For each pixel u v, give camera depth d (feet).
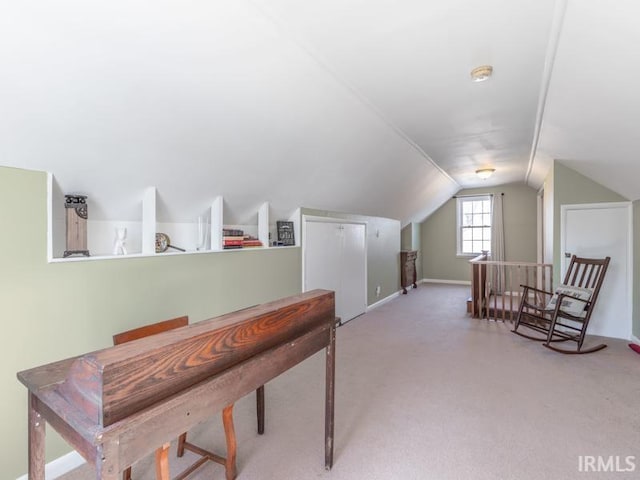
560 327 13.89
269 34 5.32
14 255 5.39
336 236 15.08
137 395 2.87
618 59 5.74
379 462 5.97
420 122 10.03
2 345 5.30
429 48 6.10
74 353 6.17
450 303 19.72
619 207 12.89
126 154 6.22
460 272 26.48
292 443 6.58
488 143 12.45
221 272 9.41
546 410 7.65
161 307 7.78
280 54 5.81
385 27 5.44
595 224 13.30
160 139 6.26
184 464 6.06
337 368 10.27
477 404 7.96
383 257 20.02
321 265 14.03
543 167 15.87
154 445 2.96
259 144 7.91
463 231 26.50
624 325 12.89
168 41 4.71
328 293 5.70
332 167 10.93
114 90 4.97
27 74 4.23
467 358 10.98
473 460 5.99
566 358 10.87
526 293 13.61
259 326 4.26
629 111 7.32
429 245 27.66
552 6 5.00
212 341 3.61
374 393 8.61
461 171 18.21
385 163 12.93
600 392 8.51
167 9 4.30
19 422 5.47
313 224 13.53
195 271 8.63
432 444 6.47
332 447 5.82
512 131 11.03
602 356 11.02
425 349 11.90
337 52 6.12
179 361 3.24
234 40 5.15
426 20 5.30
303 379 9.53
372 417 7.45
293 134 8.21
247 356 4.08
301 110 7.54
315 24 5.27
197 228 9.53
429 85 7.59
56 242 6.45
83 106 4.96
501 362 10.59
